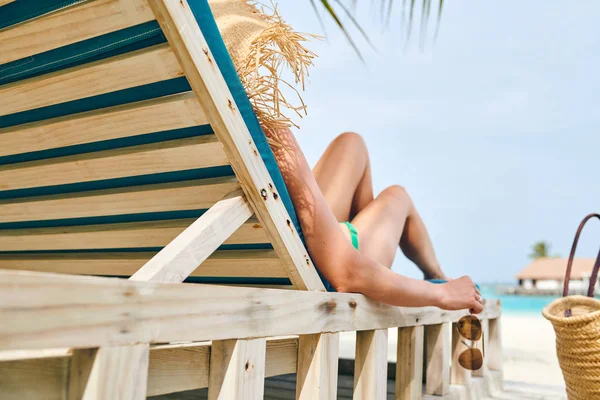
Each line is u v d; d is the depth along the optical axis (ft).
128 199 4.59
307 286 4.75
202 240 3.72
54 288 2.45
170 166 4.15
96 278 2.64
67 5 3.36
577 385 5.69
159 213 4.72
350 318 4.95
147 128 3.92
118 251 5.63
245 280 5.42
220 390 3.59
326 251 4.96
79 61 3.68
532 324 37.22
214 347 3.68
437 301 5.95
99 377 2.62
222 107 3.68
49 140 4.33
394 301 5.49
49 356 2.75
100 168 4.40
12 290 2.30
